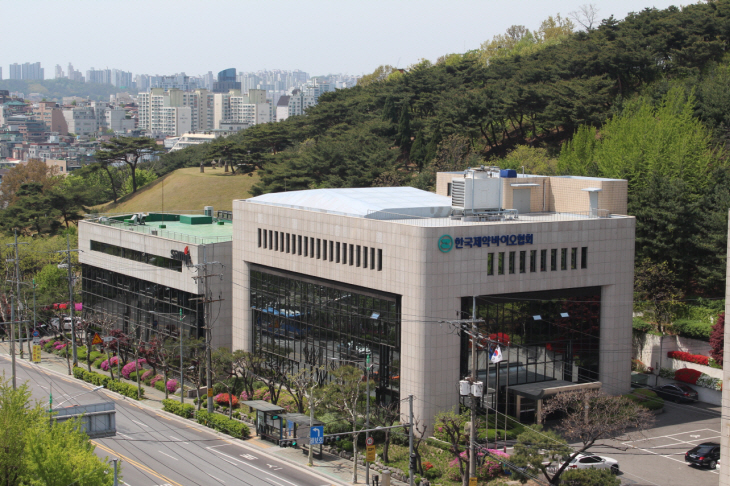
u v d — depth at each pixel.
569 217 86.12
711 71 147.88
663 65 158.75
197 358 92.81
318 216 83.50
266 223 91.06
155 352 96.75
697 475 65.44
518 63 184.62
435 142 159.25
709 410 81.56
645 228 97.50
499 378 75.81
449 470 66.31
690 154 107.06
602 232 79.75
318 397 75.00
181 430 81.62
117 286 115.50
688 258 96.25
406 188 95.88
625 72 156.88
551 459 60.19
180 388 95.88
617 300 81.12
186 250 98.25
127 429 81.81
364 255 78.06
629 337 82.25
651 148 109.00
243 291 95.62
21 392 57.94
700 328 87.50
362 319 78.88
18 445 53.78
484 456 64.56
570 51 162.88
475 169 82.06
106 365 106.88
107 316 114.94
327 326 83.31
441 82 188.62
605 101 146.88
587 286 79.56
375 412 76.75
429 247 71.56
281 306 90.12
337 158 169.75
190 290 98.38
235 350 92.56
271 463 70.94
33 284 122.44
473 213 80.50
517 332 76.56
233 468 69.38
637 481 64.06
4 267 142.00
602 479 56.94
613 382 81.38
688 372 86.00
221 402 89.25
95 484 52.19
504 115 154.38
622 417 65.00
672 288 93.94
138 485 64.62
